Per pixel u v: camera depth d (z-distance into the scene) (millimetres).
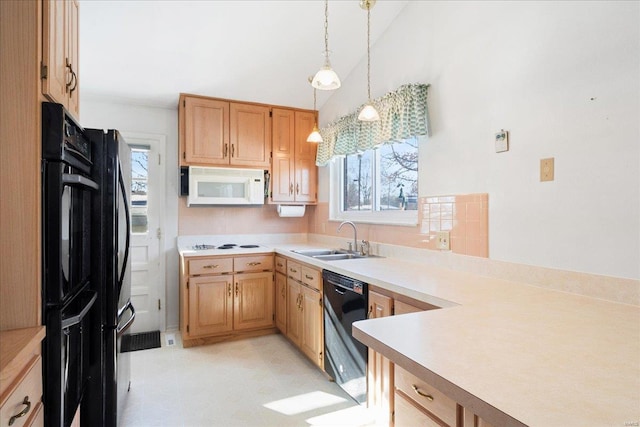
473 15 1984
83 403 1705
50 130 1161
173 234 3572
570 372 780
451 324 1113
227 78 3178
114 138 1830
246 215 3836
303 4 2453
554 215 1570
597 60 1411
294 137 3744
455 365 816
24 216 1112
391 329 1068
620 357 860
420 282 1771
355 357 2100
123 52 2738
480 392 695
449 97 2150
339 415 2098
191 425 1990
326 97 3600
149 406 2174
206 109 3354
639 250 1290
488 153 1890
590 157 1437
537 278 1641
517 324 1112
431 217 2289
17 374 947
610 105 1371
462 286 1674
